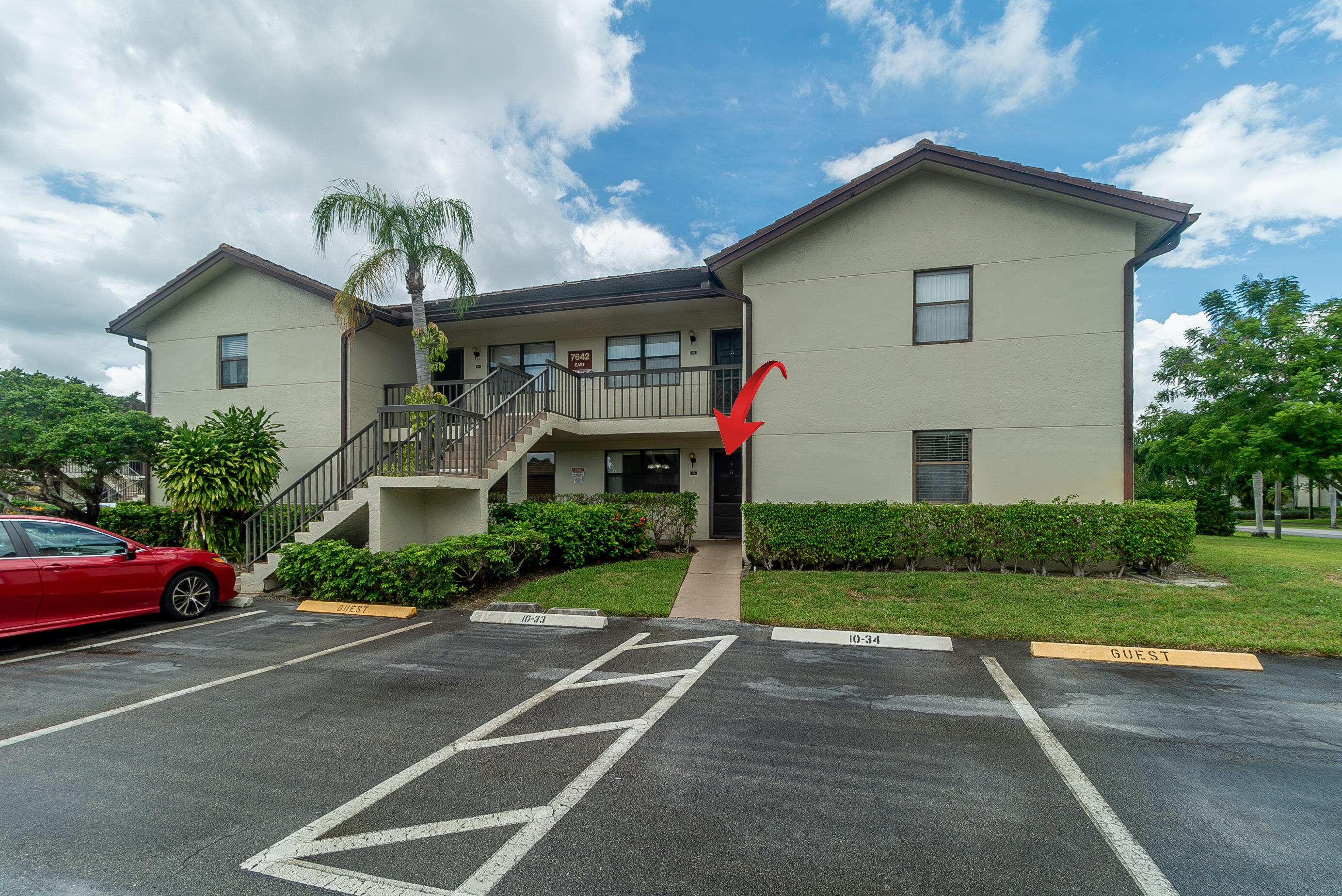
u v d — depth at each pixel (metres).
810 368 10.43
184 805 3.08
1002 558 9.05
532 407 11.18
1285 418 13.73
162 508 12.09
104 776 3.40
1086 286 9.28
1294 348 14.90
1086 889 2.43
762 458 10.59
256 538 9.62
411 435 9.34
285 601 8.38
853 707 4.45
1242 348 15.43
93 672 5.32
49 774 3.43
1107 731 4.02
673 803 3.09
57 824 2.90
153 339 14.49
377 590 7.96
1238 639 5.82
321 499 12.94
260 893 2.39
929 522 9.24
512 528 9.63
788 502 10.43
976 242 9.74
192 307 14.25
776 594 8.00
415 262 11.74
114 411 11.74
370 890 2.41
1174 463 18.89
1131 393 9.08
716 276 11.37
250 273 13.83
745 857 2.62
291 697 4.67
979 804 3.10
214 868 2.55
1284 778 3.39
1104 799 3.16
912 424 9.95
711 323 13.82
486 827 2.87
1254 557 10.30
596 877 2.48
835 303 10.35
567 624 6.96
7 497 11.44
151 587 7.01
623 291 13.91
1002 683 4.98
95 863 2.58
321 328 13.33
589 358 14.56
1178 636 5.96
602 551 10.44
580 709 4.41
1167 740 3.89
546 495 14.54
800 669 5.35
